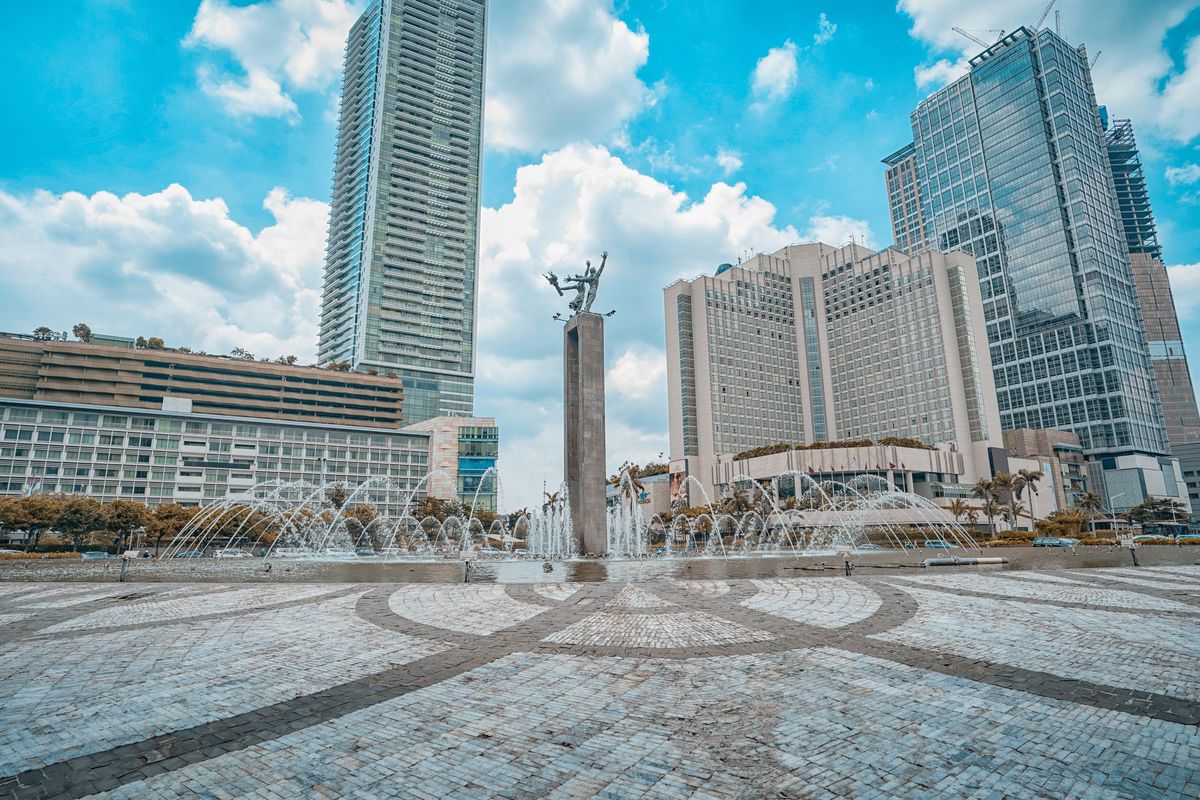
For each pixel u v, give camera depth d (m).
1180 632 14.39
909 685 10.30
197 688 10.34
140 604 19.23
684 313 182.38
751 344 183.12
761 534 99.44
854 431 175.62
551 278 50.12
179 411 131.25
